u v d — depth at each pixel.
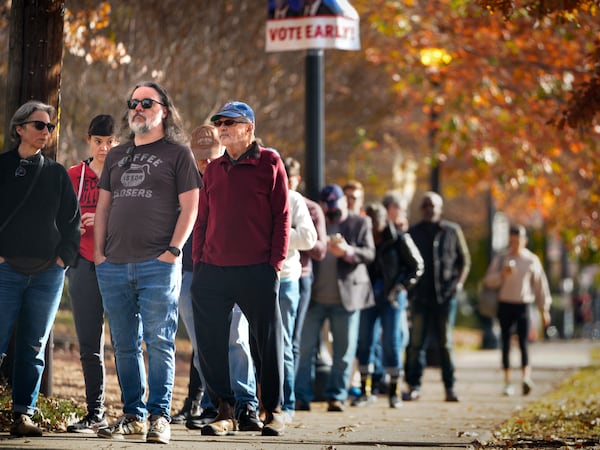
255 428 17.88
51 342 19.11
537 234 91.56
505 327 31.77
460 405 27.12
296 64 43.41
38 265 15.75
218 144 19.09
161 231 15.81
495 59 37.09
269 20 25.56
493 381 36.44
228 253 16.66
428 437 18.39
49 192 15.82
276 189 16.70
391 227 25.70
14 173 15.74
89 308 17.17
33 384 15.94
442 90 41.28
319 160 25.98
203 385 18.92
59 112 19.05
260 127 42.88
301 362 23.66
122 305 16.02
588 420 22.44
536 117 39.12
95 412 17.31
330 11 25.16
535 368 43.44
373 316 25.95
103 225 16.08
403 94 44.47
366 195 57.91
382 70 47.16
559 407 26.03
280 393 17.16
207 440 16.42
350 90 48.34
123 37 34.38
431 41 38.53
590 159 39.44
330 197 23.56
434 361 40.62
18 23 18.83
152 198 15.78
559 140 39.12
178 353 32.78
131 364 16.22
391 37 43.38
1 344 15.77
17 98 18.80
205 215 16.97
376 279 25.83
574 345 66.31
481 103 38.81
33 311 15.91
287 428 19.05
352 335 23.52
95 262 16.03
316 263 23.23
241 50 40.78
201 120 39.16
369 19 40.19
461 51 38.03
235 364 18.11
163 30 36.09
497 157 41.00
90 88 33.41
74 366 26.17
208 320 16.88
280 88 43.12
